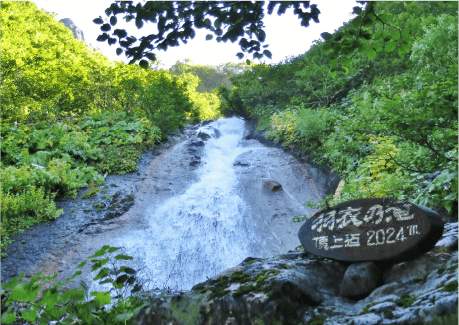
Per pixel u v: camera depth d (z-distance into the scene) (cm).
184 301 242
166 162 1252
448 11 1373
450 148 296
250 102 1823
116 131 1308
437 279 212
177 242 856
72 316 233
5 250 738
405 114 288
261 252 824
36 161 1038
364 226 269
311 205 719
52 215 852
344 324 196
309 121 1151
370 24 238
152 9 259
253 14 281
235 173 1170
